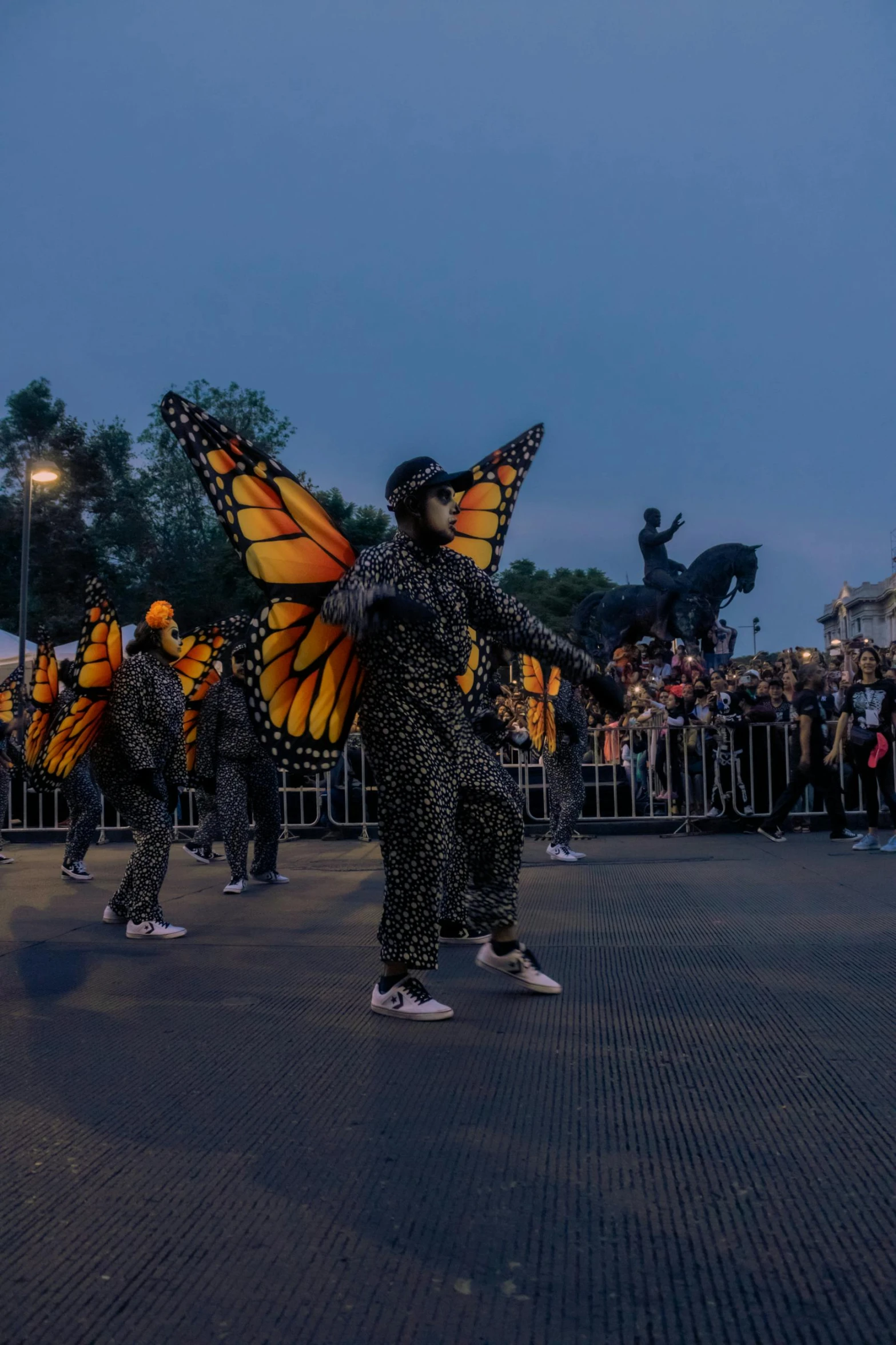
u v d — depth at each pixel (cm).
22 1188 249
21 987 455
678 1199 237
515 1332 186
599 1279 204
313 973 476
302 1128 284
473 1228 225
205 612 4644
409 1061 341
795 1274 204
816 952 491
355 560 400
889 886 693
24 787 1300
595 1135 276
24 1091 317
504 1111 295
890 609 8300
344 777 1184
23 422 4484
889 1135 271
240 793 768
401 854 387
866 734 909
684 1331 186
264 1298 199
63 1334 187
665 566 2470
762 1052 342
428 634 377
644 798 1202
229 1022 393
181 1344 184
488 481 469
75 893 792
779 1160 257
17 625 4425
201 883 843
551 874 820
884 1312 191
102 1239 222
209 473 382
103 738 586
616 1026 376
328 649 399
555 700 912
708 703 1313
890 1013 384
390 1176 252
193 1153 268
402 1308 195
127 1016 403
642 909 633
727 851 948
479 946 538
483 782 401
